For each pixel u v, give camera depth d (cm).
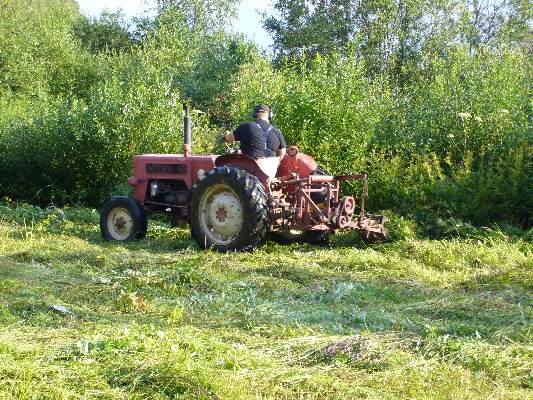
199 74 2798
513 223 1095
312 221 898
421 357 461
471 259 850
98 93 1580
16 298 626
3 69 2392
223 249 906
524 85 1306
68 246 927
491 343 507
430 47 2514
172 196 1027
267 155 938
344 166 1223
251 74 1981
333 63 1334
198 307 616
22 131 1559
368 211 1196
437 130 1267
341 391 401
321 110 1245
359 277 742
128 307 602
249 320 566
